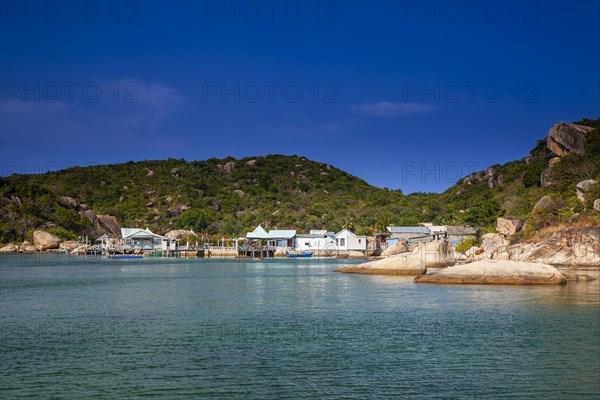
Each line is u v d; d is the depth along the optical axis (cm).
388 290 4878
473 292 4622
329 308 3819
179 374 2177
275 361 2358
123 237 13762
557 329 2992
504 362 2341
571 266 7150
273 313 3616
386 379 2116
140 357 2422
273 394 1953
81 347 2612
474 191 16800
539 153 15238
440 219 14638
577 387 2034
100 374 2178
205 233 16625
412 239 12812
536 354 2464
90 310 3791
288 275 7006
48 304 4116
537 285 5069
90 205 19588
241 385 2045
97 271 8019
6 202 16375
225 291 5019
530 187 12356
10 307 3953
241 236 15100
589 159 10106
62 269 8494
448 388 2019
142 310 3784
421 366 2284
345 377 2141
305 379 2114
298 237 13538
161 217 18588
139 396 1933
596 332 2911
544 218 8531
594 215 7875
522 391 1991
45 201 17212
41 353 2498
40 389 2003
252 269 8450
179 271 8019
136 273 7588
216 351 2528
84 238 15612
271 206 19575
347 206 18700
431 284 5331
